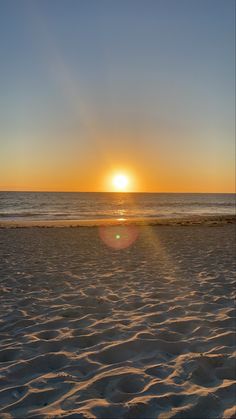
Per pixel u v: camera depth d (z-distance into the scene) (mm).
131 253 11695
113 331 4609
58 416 2670
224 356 3719
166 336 4410
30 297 6383
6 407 2855
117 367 3555
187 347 4059
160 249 12594
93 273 8461
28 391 3092
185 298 6180
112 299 6211
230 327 4672
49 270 8844
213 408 2762
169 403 2854
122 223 26141
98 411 2736
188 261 10062
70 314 5430
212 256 10898
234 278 7797
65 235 17484
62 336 4484
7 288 7051
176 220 30078
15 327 4875
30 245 13711
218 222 26828
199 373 3373
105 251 12203
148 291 6723
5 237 16375
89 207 56281
